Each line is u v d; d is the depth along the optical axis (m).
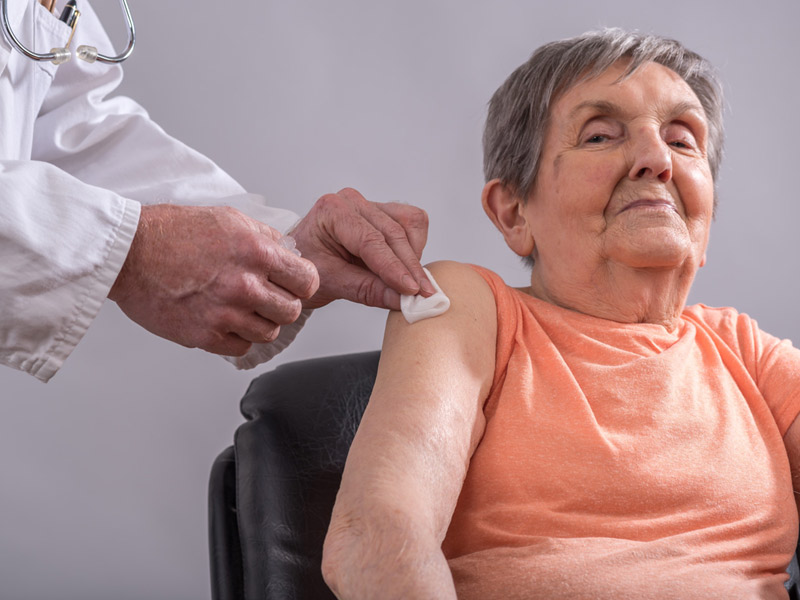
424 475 0.84
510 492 0.94
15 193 0.94
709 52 2.74
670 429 0.97
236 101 2.69
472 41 2.73
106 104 1.52
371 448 0.85
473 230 2.75
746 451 0.98
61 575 2.63
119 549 2.66
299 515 1.12
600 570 0.86
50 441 2.63
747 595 0.87
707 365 1.08
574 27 2.73
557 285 1.13
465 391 0.94
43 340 0.97
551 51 1.16
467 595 0.89
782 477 0.99
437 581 0.75
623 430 0.96
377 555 0.76
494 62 2.73
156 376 2.68
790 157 2.75
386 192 2.73
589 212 1.08
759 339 1.13
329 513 1.13
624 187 1.08
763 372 1.09
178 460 2.69
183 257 0.99
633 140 1.07
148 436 2.68
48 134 1.41
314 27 2.71
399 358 0.95
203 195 1.44
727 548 0.91
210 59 2.68
